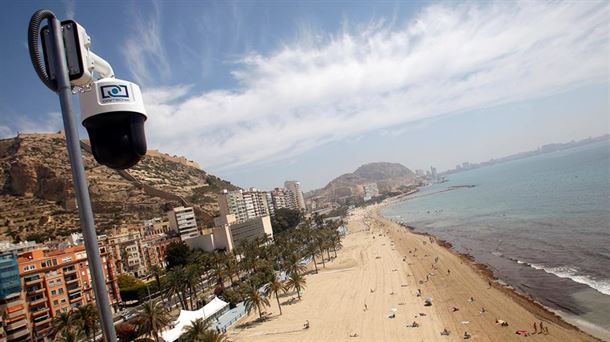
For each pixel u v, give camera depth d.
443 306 68.94
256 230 193.12
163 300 98.75
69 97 4.68
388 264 115.06
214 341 50.34
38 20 4.62
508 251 108.56
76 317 59.50
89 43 5.12
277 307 84.50
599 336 49.31
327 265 129.38
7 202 197.38
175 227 185.25
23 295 73.75
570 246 100.50
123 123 5.33
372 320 66.75
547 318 57.22
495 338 52.91
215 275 105.19
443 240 145.25
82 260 88.62
